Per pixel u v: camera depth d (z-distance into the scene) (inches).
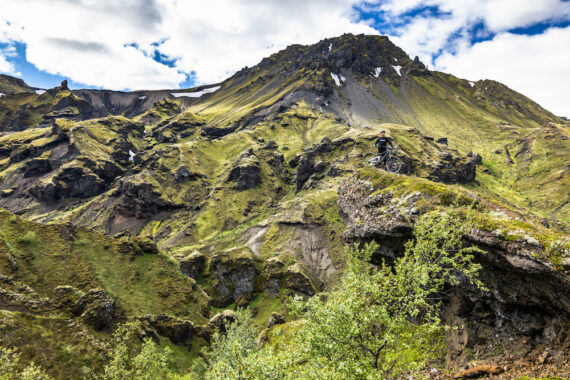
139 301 3833.7
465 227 604.1
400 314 414.3
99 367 2073.1
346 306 389.7
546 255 492.4
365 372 369.4
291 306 456.4
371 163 1016.2
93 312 2581.2
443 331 717.3
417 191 778.8
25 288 2738.7
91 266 3828.7
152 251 4859.7
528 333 559.5
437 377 615.5
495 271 594.9
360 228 917.8
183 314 4111.7
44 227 3870.6
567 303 481.7
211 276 7504.9
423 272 410.9
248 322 2150.6
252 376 384.2
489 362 573.0
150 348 1509.6
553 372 473.1
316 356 413.1
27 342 1950.1
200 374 2100.1
